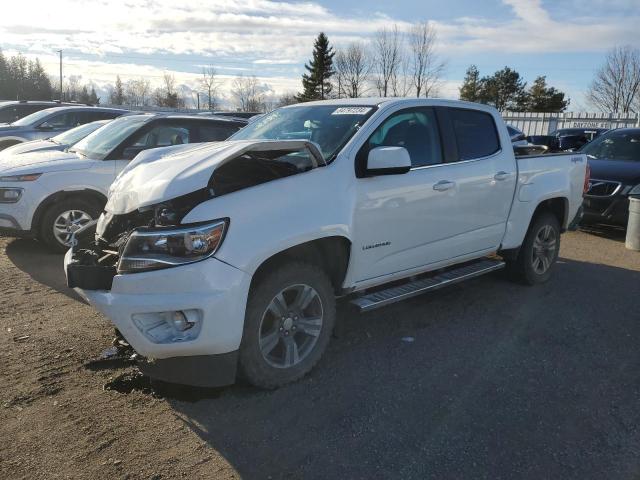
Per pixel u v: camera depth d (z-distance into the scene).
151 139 7.44
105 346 4.24
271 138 4.64
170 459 2.92
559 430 3.26
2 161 7.21
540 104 71.50
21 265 6.41
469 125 5.11
